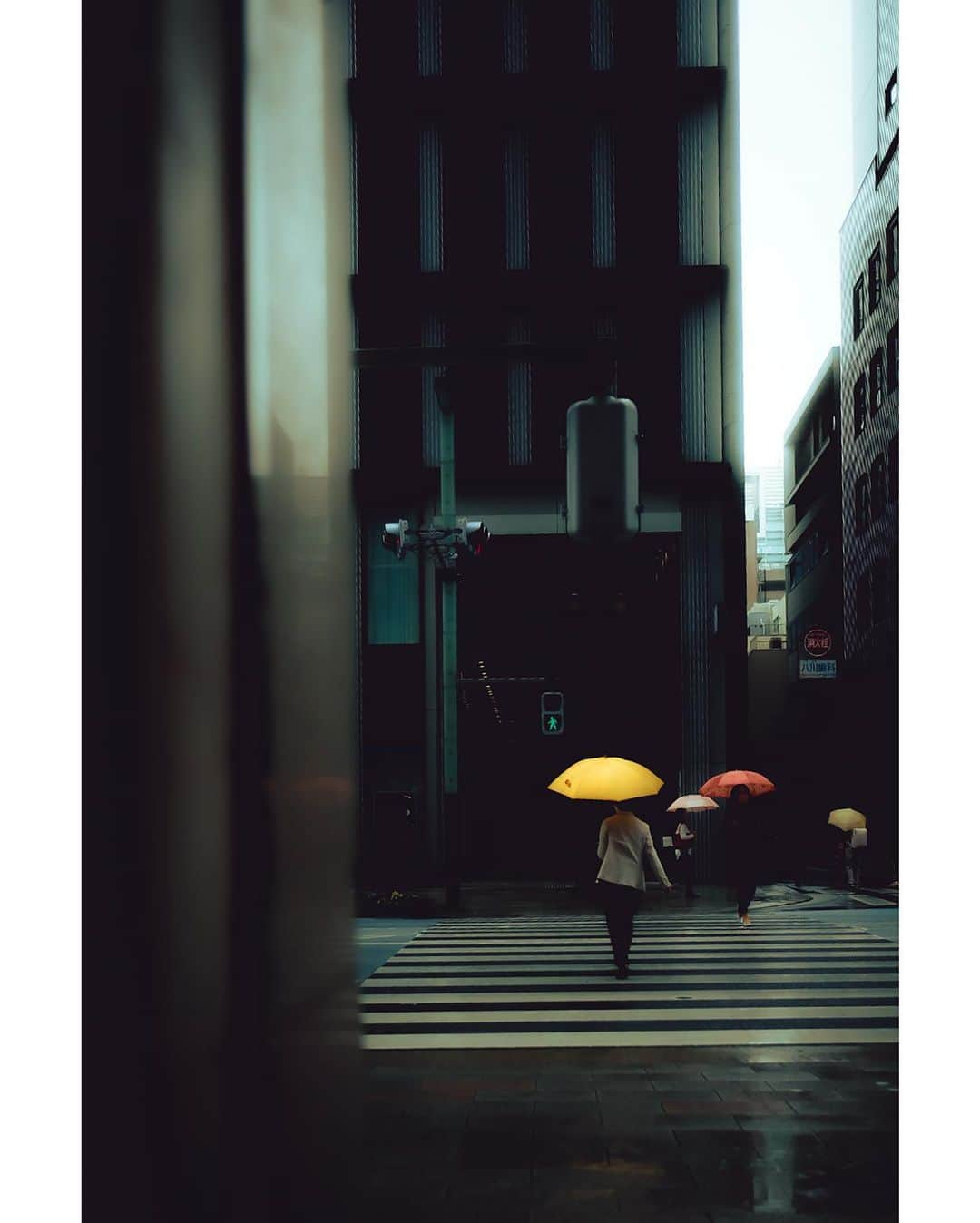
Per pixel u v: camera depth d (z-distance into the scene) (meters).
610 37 32.59
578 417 6.29
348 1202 3.28
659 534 32.50
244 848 2.77
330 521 3.33
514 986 10.55
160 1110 2.60
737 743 31.30
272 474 2.89
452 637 21.33
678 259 32.19
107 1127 2.57
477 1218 4.36
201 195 2.78
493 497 32.38
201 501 2.74
